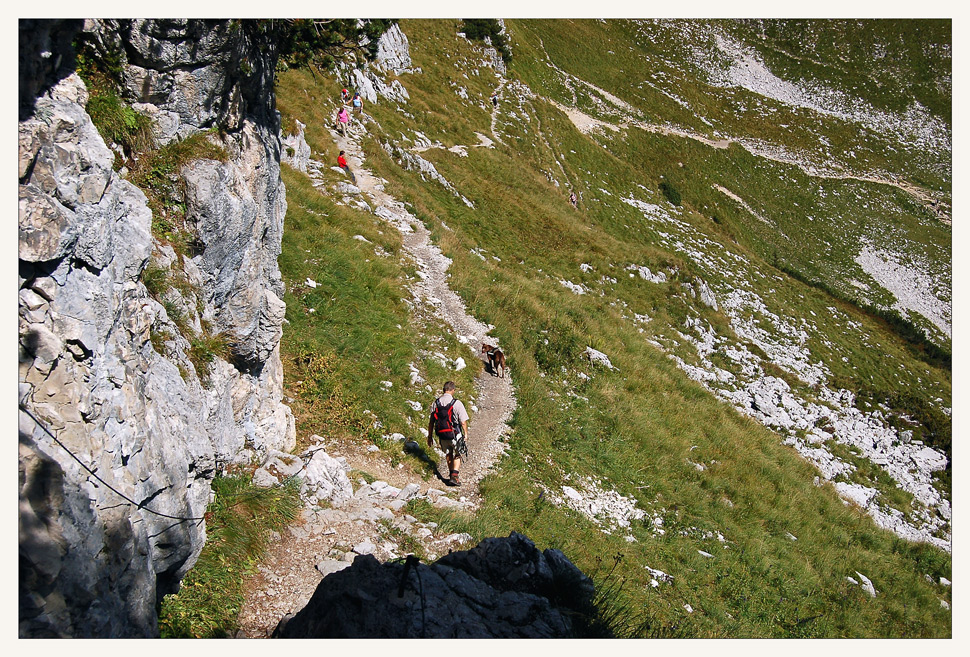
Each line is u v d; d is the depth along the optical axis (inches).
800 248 2306.8
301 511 342.6
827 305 1838.1
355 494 385.4
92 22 243.8
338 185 909.8
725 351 1208.8
